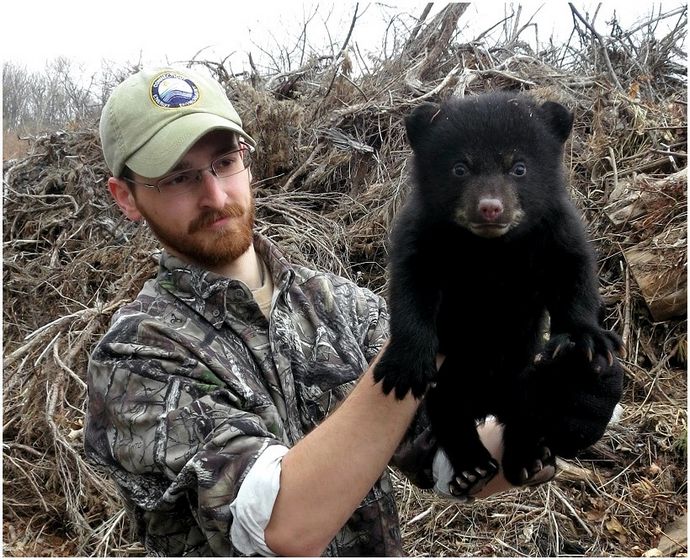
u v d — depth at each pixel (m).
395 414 0.67
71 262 2.02
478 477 0.85
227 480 0.63
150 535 0.72
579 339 0.75
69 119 2.88
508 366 0.86
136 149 0.76
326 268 1.76
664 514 1.31
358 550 0.76
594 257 0.83
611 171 1.86
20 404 1.58
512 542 1.30
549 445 0.80
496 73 2.17
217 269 0.81
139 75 0.79
